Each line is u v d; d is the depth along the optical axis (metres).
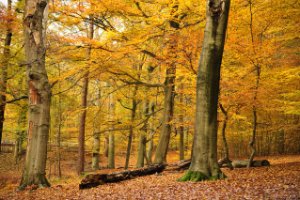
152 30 12.73
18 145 28.28
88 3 12.15
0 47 13.80
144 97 17.61
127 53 13.06
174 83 14.38
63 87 19.64
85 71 13.34
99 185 10.30
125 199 7.46
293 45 15.77
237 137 25.53
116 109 24.84
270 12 11.99
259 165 13.58
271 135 26.77
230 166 12.48
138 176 11.93
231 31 11.64
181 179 9.08
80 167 18.53
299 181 7.64
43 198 8.73
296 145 26.22
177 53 11.94
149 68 18.42
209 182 8.39
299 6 12.91
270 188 7.05
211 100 9.01
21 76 15.53
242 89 11.15
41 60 11.08
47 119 11.12
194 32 11.82
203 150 8.96
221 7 8.95
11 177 18.09
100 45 12.35
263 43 11.27
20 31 13.91
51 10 12.11
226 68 12.27
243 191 7.02
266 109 12.73
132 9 12.80
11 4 13.23
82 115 18.61
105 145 34.94
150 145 23.69
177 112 18.19
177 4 12.48
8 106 17.38
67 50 12.81
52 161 27.17
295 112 14.25
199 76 9.13
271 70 12.59
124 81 15.25
